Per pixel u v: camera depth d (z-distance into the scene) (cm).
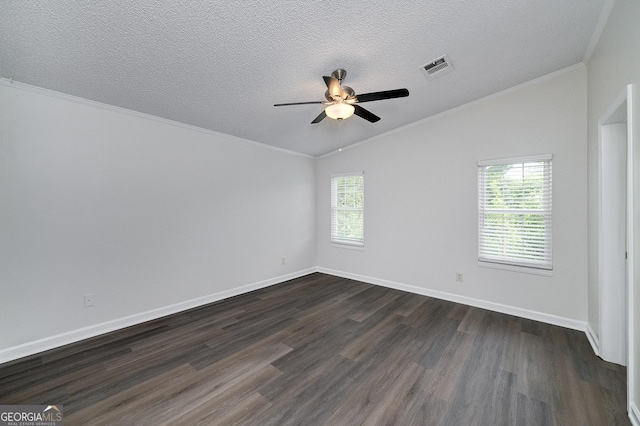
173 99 269
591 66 248
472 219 339
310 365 215
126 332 273
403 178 400
